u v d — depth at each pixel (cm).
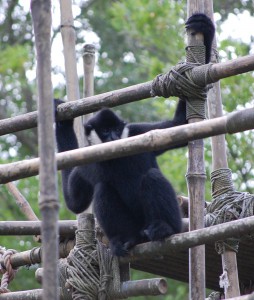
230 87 1917
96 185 1155
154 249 1015
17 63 2706
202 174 998
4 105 3247
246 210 1077
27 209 1296
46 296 670
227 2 2795
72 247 1189
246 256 1184
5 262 1226
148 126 1148
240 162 1969
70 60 1265
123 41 3181
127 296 1041
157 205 1071
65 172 1235
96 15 3256
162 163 2230
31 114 1107
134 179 1137
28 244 2364
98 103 1084
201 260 983
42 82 722
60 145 1178
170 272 1245
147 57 2428
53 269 678
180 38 2170
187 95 1025
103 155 811
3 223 1141
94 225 1101
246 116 761
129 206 1138
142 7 2273
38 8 737
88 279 1064
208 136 784
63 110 1111
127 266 1079
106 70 3041
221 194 1112
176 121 1089
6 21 3347
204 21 1046
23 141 3169
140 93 1056
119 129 1180
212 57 1156
